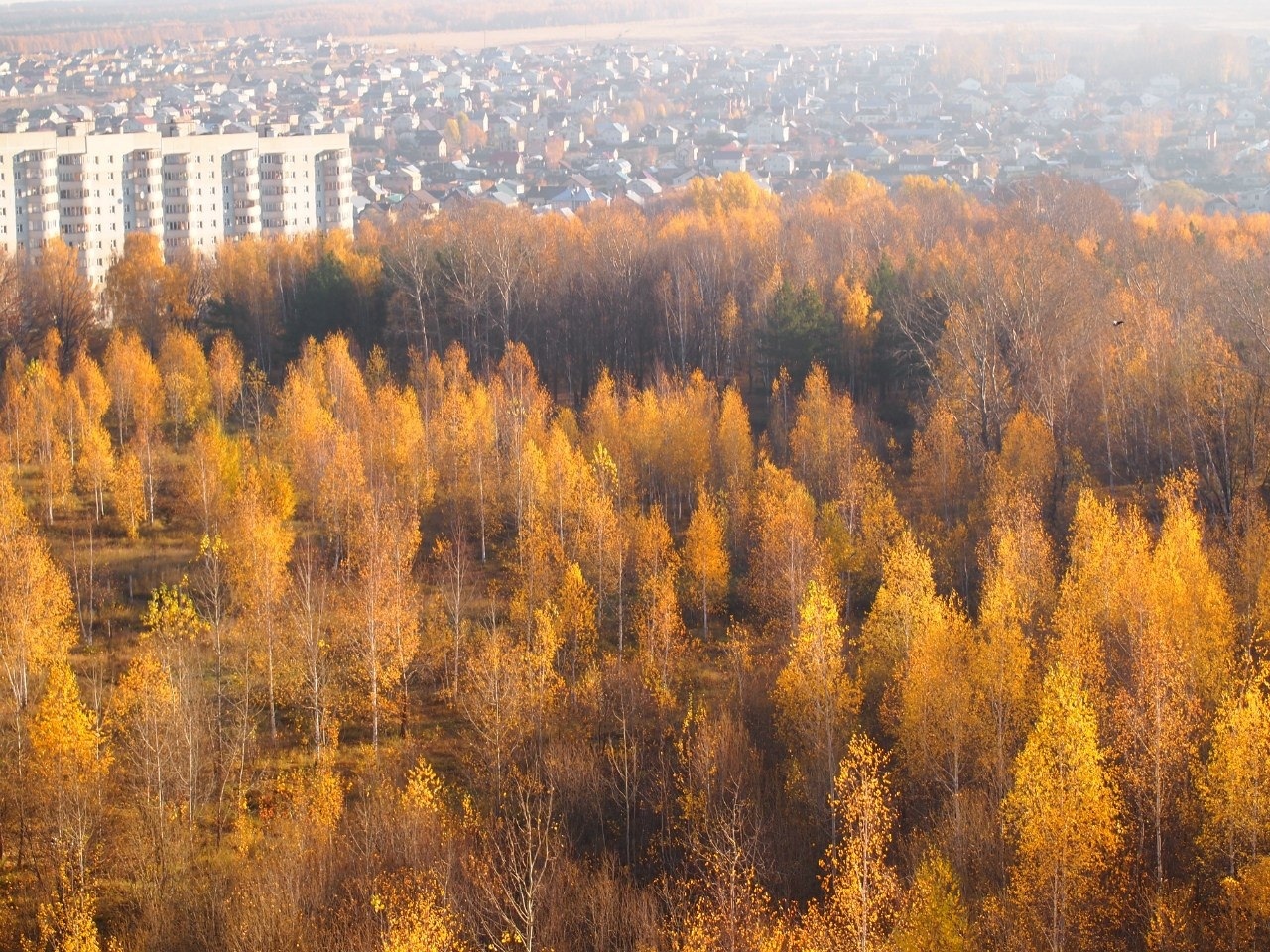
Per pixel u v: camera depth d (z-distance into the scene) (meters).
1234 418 110.31
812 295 148.12
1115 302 136.75
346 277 168.50
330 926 63.28
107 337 170.12
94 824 72.12
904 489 121.94
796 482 114.56
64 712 76.31
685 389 136.75
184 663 86.31
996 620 80.25
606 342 162.25
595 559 103.25
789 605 94.44
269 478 118.56
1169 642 76.12
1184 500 95.50
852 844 62.66
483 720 81.62
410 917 59.06
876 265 165.00
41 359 149.00
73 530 119.19
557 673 88.62
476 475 119.88
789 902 67.56
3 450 127.94
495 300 167.25
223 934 65.19
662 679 86.06
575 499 110.94
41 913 65.81
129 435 141.50
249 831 73.19
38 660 86.44
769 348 150.12
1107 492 114.25
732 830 66.19
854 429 122.50
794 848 71.94
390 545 99.50
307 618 88.38
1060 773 62.31
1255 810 62.38
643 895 66.31
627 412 128.75
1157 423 120.19
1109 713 74.06
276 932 62.09
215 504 116.44
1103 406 121.50
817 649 77.25
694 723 81.06
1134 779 66.56
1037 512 103.19
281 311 177.25
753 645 95.50
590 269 167.25
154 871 69.44
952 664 75.75
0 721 83.12
